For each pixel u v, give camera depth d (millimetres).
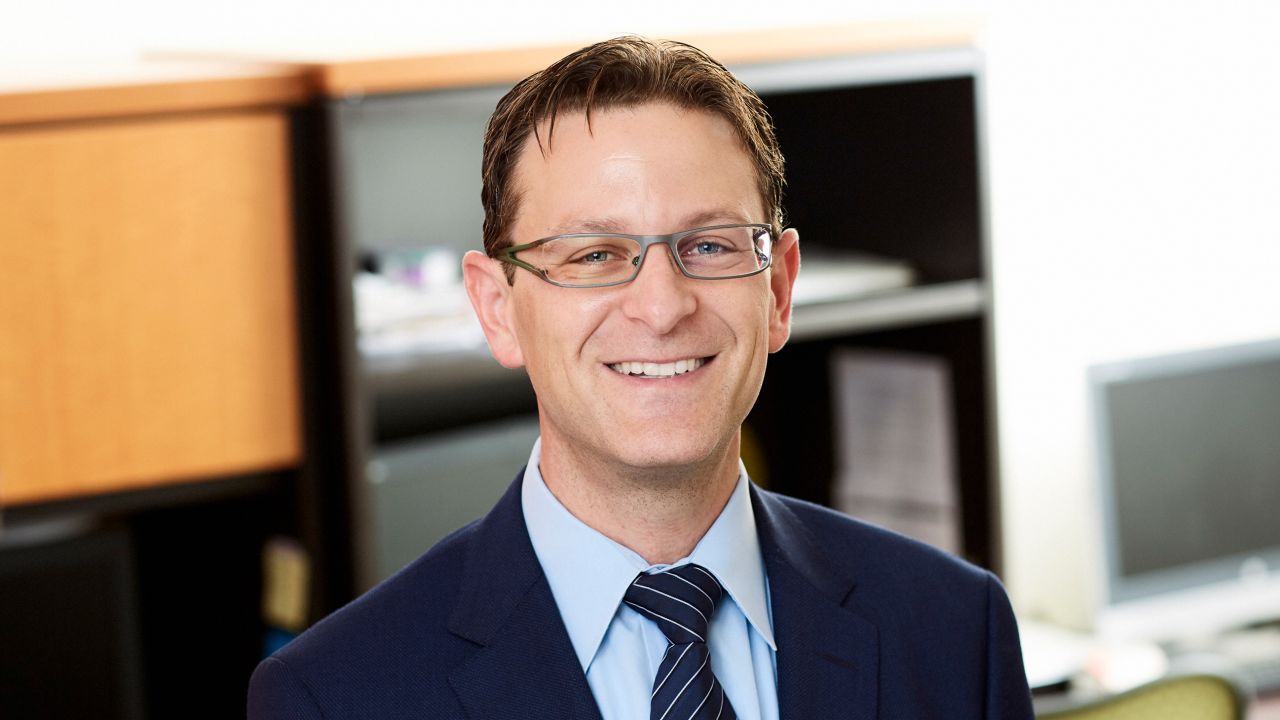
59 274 2350
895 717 1491
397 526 2664
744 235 1390
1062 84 3688
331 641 1429
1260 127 3861
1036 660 3391
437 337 2631
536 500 1479
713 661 1442
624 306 1349
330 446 2541
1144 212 3781
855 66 2861
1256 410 3803
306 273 2494
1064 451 3660
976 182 3020
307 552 2541
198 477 2482
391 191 3053
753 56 2758
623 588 1428
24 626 2545
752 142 1417
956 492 3209
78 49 2744
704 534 1459
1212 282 3848
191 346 2445
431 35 3061
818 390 3506
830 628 1503
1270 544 3822
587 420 1378
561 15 3180
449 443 2777
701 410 1367
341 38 2979
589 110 1358
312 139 2471
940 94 3051
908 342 3273
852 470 3441
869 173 3199
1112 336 3746
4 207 2305
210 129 2416
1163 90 3791
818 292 2951
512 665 1413
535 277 1390
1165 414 3705
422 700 1401
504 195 1428
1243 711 2344
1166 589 3707
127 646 2615
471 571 1476
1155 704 2311
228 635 2707
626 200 1344
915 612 1559
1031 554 3730
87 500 2408
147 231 2398
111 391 2404
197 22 2848
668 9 3283
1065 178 3699
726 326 1373
